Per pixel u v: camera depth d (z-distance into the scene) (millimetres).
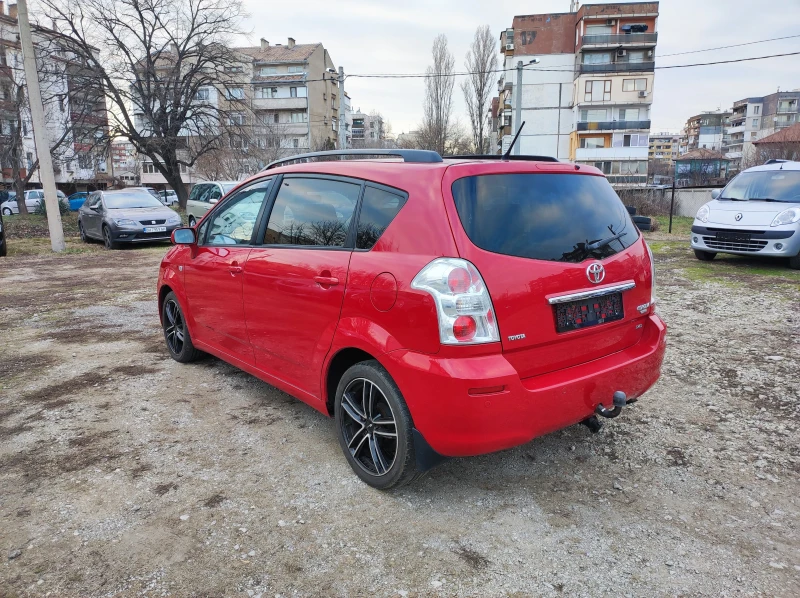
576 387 2680
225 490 2941
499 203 2654
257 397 4203
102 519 2688
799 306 6684
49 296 8133
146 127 28922
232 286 3896
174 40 27688
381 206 2869
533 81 60812
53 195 13969
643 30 56219
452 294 2426
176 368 4871
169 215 14914
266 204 3766
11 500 2852
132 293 8328
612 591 2213
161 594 2203
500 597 2184
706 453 3326
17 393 4289
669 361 4930
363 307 2785
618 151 58094
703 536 2555
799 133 45844
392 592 2213
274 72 69688
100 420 3797
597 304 2846
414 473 2742
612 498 2873
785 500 2836
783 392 4191
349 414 3010
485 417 2434
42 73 25922
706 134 141375
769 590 2207
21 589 2230
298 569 2346
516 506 2803
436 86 54031
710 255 10336
